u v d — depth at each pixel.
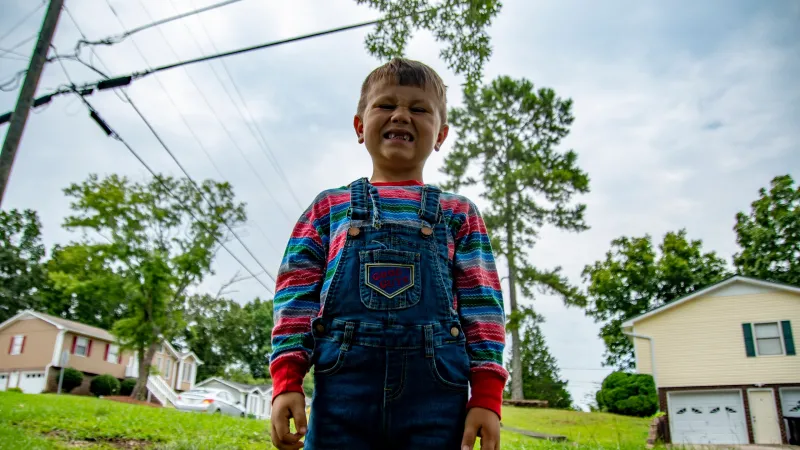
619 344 34.59
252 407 43.62
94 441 6.79
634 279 34.91
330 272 1.52
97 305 44.78
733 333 21.50
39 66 8.16
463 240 1.65
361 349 1.38
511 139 31.12
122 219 26.72
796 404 20.28
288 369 1.42
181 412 12.12
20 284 45.09
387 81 1.83
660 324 22.62
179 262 26.86
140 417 9.40
